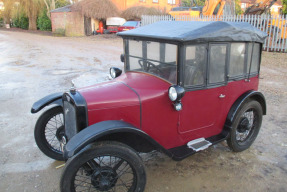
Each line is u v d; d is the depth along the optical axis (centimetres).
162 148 309
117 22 2559
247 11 1444
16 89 756
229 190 326
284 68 973
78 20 2577
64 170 259
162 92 321
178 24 365
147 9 2647
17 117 558
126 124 282
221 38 330
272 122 518
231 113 376
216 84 351
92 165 283
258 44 396
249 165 378
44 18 3312
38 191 329
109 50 1530
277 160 390
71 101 303
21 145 443
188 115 341
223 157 399
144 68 365
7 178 354
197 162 387
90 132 263
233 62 364
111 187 294
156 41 332
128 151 278
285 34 1252
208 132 371
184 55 308
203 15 1543
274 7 3634
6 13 3738
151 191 325
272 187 330
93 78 819
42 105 360
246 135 427
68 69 1017
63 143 342
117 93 314
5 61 1198
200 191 325
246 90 398
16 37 2441
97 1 2494
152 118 322
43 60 1219
